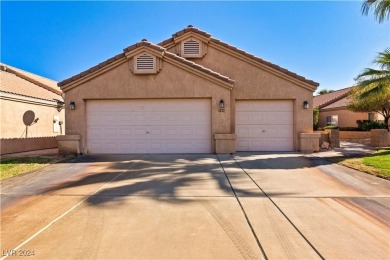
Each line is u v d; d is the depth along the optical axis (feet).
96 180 23.67
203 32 43.83
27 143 48.75
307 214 15.28
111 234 12.92
